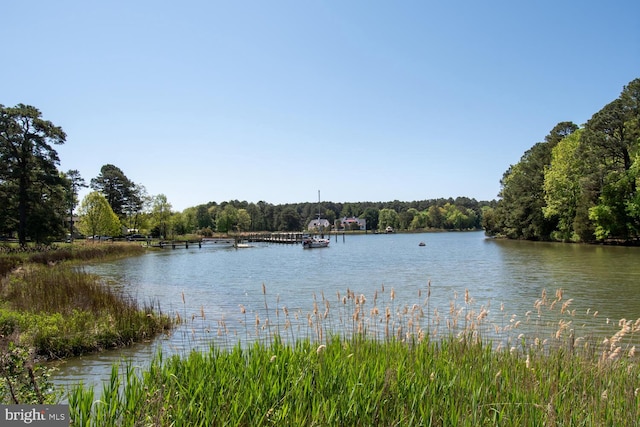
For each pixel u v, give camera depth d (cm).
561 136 7469
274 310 1828
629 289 2220
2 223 4756
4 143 4341
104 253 5028
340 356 707
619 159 5456
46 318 1304
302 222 18838
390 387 590
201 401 543
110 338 1273
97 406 530
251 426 508
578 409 568
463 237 12312
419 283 2727
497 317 1606
